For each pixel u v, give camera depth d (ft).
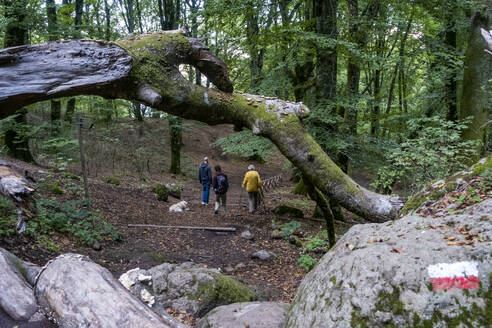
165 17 57.21
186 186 54.19
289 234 26.03
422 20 36.27
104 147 53.36
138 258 19.15
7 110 12.12
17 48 11.87
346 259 7.43
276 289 18.17
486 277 5.82
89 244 19.06
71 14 49.85
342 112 42.55
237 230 27.71
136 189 37.93
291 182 62.18
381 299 6.22
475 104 30.45
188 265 15.76
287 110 16.29
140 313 7.82
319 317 6.81
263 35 31.14
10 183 10.17
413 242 7.14
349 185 16.08
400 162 19.54
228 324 9.87
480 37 30.63
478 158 22.48
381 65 28.63
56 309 8.48
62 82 12.11
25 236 16.40
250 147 31.58
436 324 5.63
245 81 35.01
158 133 77.10
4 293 9.30
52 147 39.01
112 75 12.57
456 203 9.39
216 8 30.55
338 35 32.27
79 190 27.89
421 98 43.86
